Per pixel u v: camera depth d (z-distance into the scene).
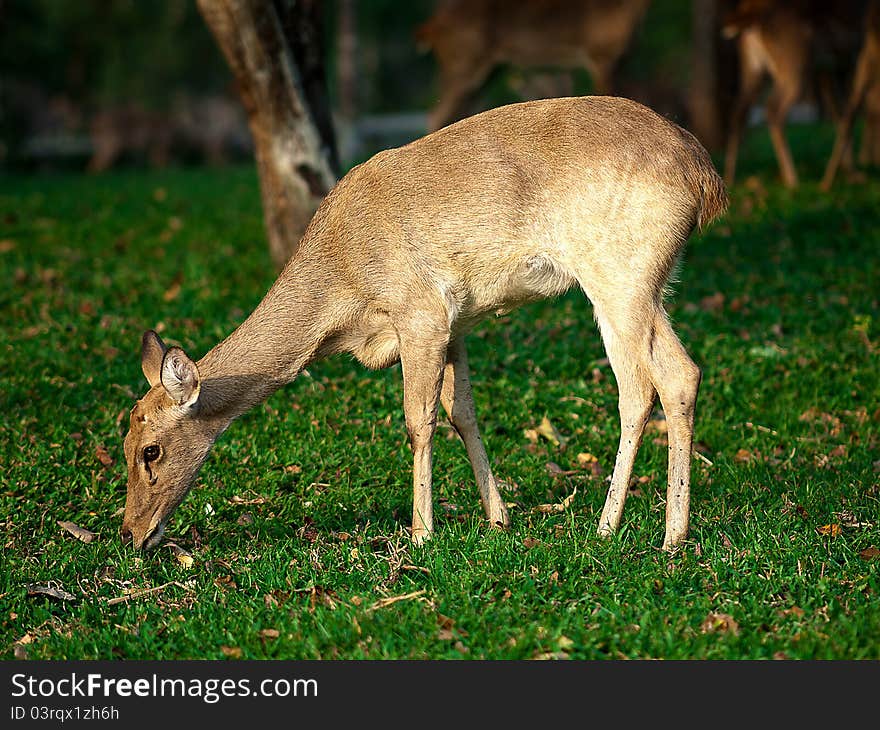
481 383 14.30
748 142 33.09
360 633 8.58
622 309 9.77
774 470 11.93
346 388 14.17
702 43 32.28
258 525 11.02
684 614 8.56
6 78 49.28
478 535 10.09
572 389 14.09
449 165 9.95
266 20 17.20
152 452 9.88
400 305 9.98
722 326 16.02
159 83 54.84
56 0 49.78
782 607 8.72
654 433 13.22
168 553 10.52
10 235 23.88
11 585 9.79
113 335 16.11
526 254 9.90
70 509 11.41
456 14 27.58
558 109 10.03
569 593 9.01
